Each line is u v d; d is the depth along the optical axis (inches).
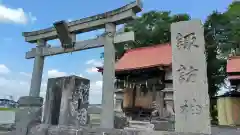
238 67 738.2
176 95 354.3
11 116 697.0
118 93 745.0
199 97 339.0
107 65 442.6
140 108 764.0
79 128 396.5
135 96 791.1
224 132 528.7
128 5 442.0
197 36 357.4
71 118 437.4
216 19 1048.2
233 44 1023.0
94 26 486.0
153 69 722.2
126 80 820.0
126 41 434.9
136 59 820.0
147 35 1127.0
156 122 520.1
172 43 372.8
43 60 563.5
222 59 1043.9
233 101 819.4
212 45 1054.4
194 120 335.0
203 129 327.3
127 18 443.5
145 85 775.1
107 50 450.0
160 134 337.7
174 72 362.9
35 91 532.7
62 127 411.8
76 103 449.7
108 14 467.2
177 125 343.9
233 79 721.6
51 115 480.1
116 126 524.7
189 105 342.3
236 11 1032.2
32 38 577.0
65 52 526.0
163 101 698.2
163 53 783.1
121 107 732.0
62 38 510.9
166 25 1106.7
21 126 441.7
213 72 1088.8
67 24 510.3
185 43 362.6
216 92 1096.8
